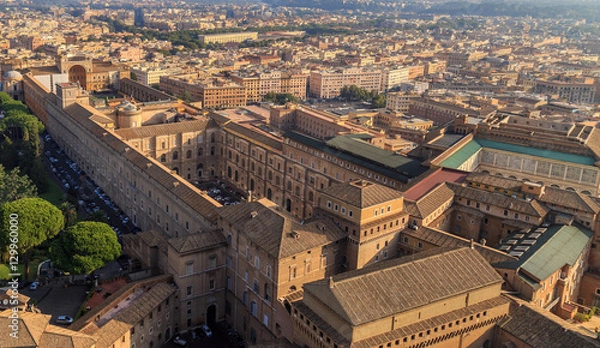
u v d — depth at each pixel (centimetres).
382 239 19025
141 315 17025
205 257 19162
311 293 15425
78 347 14400
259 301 18175
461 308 15712
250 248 18312
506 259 17612
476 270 16275
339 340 14225
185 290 19012
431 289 15312
